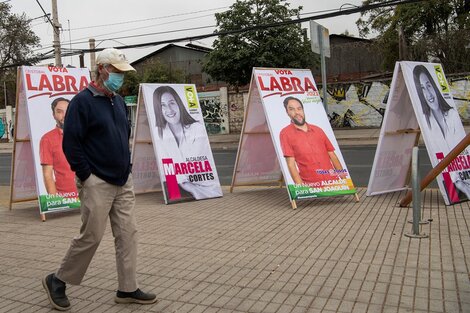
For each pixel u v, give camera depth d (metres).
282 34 21.80
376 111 25.61
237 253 5.36
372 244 5.45
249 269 4.81
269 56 21.81
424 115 7.57
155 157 9.59
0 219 7.87
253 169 9.41
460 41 25.86
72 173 7.93
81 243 3.89
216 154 19.38
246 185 9.47
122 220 4.00
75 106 3.75
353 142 20.41
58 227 7.10
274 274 4.64
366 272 4.57
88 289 4.45
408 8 27.52
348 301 3.93
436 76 8.17
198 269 4.89
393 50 29.20
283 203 8.09
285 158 7.87
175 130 9.00
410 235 5.66
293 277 4.53
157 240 6.08
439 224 6.20
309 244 5.57
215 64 22.88
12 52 39.50
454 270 4.54
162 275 4.75
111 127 3.87
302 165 7.91
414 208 5.70
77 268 3.96
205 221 7.03
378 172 8.20
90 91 3.87
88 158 3.83
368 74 34.69
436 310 3.69
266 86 8.31
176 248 5.68
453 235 5.68
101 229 3.88
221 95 29.70
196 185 8.88
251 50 22.03
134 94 32.38
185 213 7.67
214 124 30.14
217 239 5.99
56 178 7.79
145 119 9.34
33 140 7.71
